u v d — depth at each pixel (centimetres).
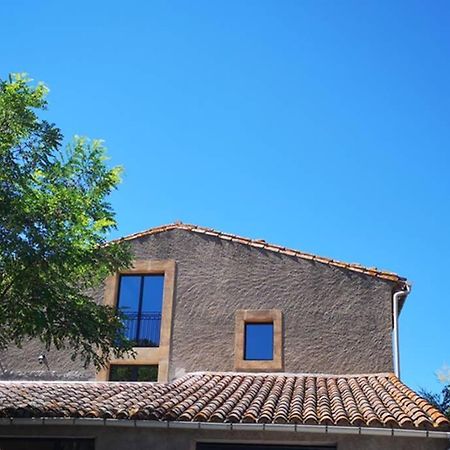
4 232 1156
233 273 1855
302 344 1747
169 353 1792
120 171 1356
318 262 1828
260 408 1248
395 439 1152
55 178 1309
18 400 1329
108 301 1872
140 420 1177
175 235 1927
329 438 1170
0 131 1223
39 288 1195
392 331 1752
